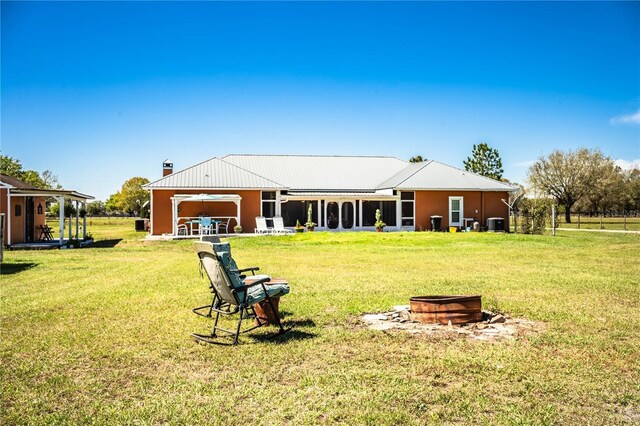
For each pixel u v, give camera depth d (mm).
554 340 6176
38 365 5371
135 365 5402
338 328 6902
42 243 23781
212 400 4426
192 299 9117
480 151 56812
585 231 35156
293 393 4555
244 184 31656
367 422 3967
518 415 4086
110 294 9688
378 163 41719
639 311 7926
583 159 57375
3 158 55062
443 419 4031
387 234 27406
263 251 19969
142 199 74750
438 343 6109
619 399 4383
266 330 6863
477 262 15617
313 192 35562
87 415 4129
